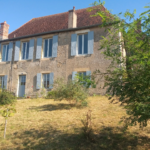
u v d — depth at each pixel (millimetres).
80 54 13359
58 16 17312
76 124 5500
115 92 2807
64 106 8664
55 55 13930
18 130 5324
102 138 4359
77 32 13570
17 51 15375
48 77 14125
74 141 4270
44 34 14672
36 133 4977
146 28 2676
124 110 6832
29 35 14977
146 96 2732
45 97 12773
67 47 13680
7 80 15375
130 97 2859
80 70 12875
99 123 5477
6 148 4086
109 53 3057
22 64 15062
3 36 16750
